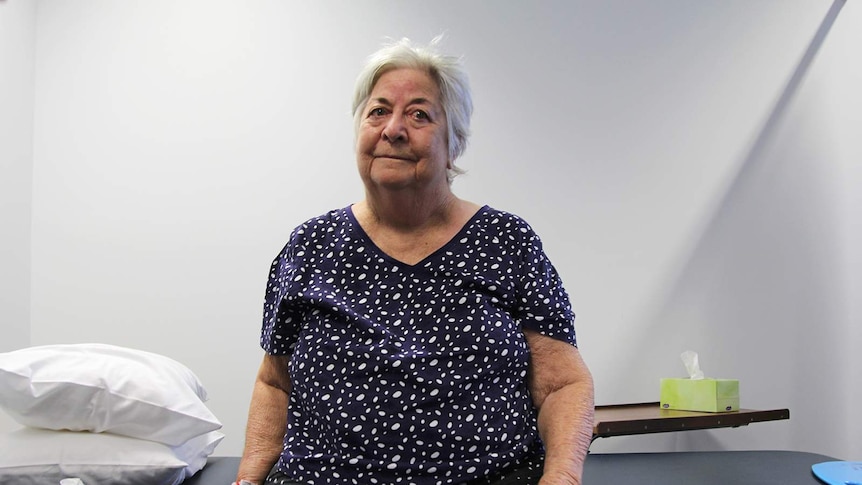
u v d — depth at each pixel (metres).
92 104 2.62
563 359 1.40
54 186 2.58
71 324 2.53
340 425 1.25
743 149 2.75
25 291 2.51
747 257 2.72
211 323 2.56
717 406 2.27
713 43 2.77
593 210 2.70
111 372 1.55
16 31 2.50
